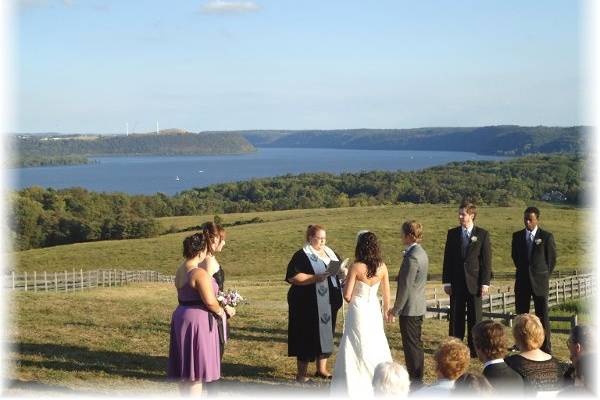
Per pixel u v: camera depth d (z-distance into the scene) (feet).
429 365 39.86
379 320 31.71
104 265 209.97
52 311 57.57
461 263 39.40
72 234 302.66
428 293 112.68
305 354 35.32
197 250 29.55
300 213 331.16
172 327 29.40
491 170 484.74
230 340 45.75
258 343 44.98
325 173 583.58
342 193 468.34
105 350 41.70
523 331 23.22
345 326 31.68
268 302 95.30
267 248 219.82
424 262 33.60
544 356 23.21
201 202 453.58
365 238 32.01
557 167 439.63
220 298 31.30
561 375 23.04
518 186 393.29
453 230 39.96
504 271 159.53
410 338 33.53
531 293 40.22
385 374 18.93
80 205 368.68
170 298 97.76
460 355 20.25
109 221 303.07
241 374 36.83
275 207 426.10
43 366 36.94
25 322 50.72
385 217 275.39
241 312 62.08
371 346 31.22
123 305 64.28
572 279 101.35
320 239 35.63
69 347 42.09
